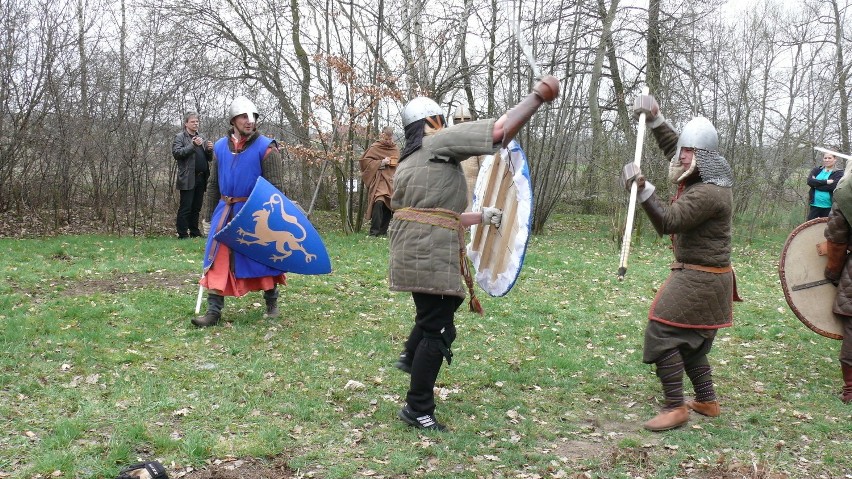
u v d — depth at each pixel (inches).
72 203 554.3
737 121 665.6
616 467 155.9
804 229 215.6
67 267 353.1
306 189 667.4
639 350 251.3
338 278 348.8
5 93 519.8
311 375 206.4
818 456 166.7
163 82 557.6
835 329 211.2
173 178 592.7
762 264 502.0
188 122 477.1
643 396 204.5
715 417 187.8
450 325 171.0
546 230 673.6
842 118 736.3
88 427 162.7
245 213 237.9
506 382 210.8
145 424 165.6
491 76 652.7
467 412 185.5
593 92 676.1
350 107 551.2
